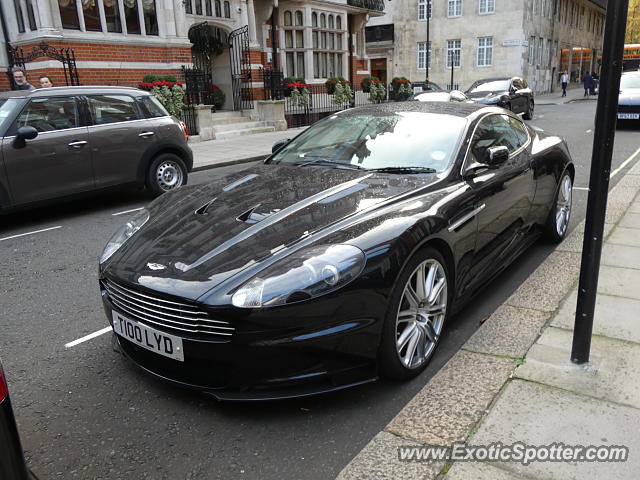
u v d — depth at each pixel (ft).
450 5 125.08
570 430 7.89
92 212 25.55
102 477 7.75
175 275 8.79
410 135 13.04
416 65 132.98
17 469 5.32
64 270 17.13
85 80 44.47
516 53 119.34
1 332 12.69
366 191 10.80
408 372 9.66
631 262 14.70
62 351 11.66
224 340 8.23
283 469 7.78
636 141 43.93
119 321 9.67
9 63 43.96
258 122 58.65
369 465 7.48
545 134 17.70
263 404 9.34
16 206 22.62
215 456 8.10
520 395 8.75
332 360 8.44
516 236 14.14
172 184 28.48
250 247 9.08
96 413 9.29
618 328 10.85
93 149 24.73
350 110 15.49
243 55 58.29
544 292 13.07
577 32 166.81
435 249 10.03
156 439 8.54
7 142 22.15
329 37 72.43
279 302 8.01
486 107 14.80
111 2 45.93
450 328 11.92
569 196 17.83
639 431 7.80
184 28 51.47
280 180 12.02
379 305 8.68
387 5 131.85
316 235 9.15
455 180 11.58
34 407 9.53
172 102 46.83
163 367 9.20
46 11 41.34
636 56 136.56
